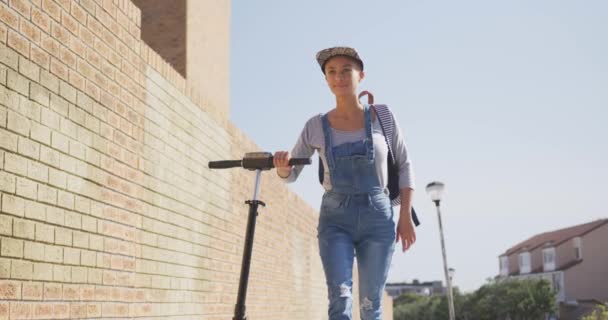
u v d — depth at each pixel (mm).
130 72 5344
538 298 51656
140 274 5414
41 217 3982
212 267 7344
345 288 3631
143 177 5527
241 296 3244
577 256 61406
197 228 6883
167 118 6109
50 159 4102
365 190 3748
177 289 6262
